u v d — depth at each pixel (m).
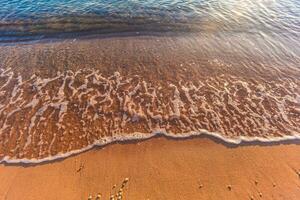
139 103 11.42
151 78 12.84
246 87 12.33
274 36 16.41
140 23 17.61
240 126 10.38
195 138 9.88
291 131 10.17
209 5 19.98
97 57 14.40
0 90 12.09
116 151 9.40
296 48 15.25
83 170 8.77
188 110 11.09
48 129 10.25
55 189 8.20
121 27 17.25
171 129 10.23
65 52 14.88
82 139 9.85
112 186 8.28
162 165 8.92
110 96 11.79
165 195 8.02
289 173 8.66
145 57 14.38
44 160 9.09
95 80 12.71
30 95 11.84
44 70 13.41
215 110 11.10
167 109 11.12
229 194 8.07
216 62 14.00
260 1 20.73
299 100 11.60
